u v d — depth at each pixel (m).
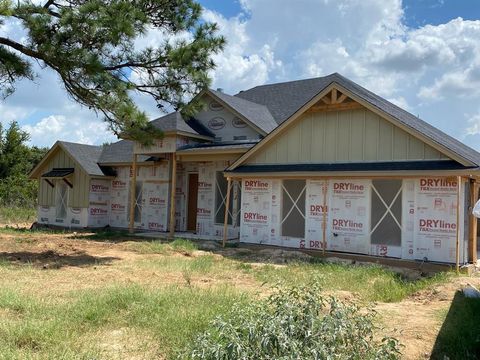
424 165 13.20
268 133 17.80
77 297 8.07
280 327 4.25
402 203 13.78
